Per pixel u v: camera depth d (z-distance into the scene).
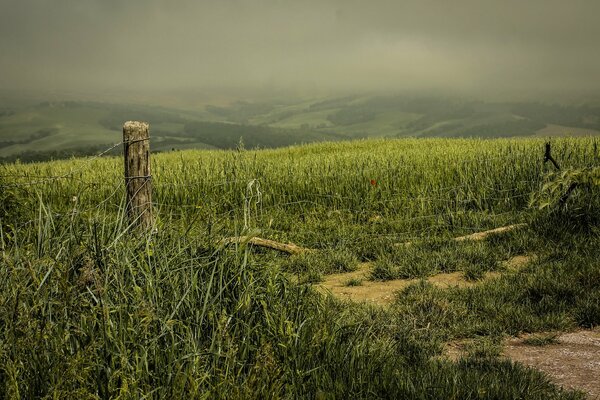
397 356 4.35
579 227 8.39
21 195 6.23
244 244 4.42
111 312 3.62
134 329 3.52
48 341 3.43
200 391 3.34
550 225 8.54
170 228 4.83
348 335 4.39
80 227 4.58
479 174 11.89
